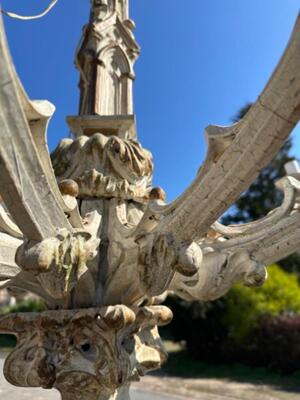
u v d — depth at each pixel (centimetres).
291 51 143
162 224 231
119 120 376
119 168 335
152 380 1273
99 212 329
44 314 295
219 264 299
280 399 1014
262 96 158
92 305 310
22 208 178
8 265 276
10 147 159
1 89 147
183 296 334
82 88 416
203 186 196
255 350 1494
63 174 340
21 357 294
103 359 285
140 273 245
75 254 210
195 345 1634
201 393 1077
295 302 1652
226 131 185
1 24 135
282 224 291
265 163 174
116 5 426
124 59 414
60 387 301
